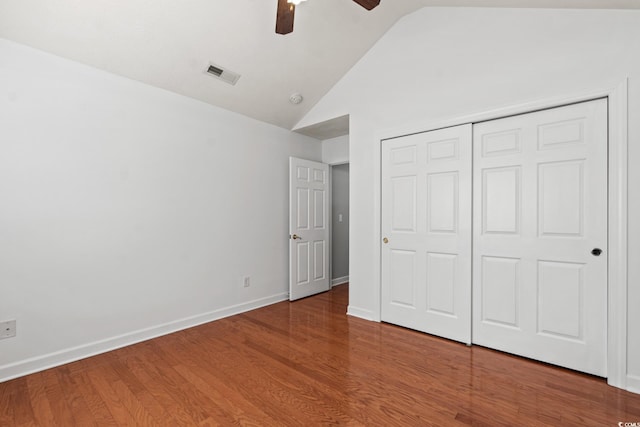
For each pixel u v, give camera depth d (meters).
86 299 2.40
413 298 2.91
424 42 2.79
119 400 1.83
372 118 3.16
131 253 2.64
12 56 2.08
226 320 3.23
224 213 3.34
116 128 2.56
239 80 3.00
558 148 2.17
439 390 1.92
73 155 2.34
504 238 2.40
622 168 1.91
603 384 1.96
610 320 1.96
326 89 3.51
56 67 2.26
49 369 2.20
